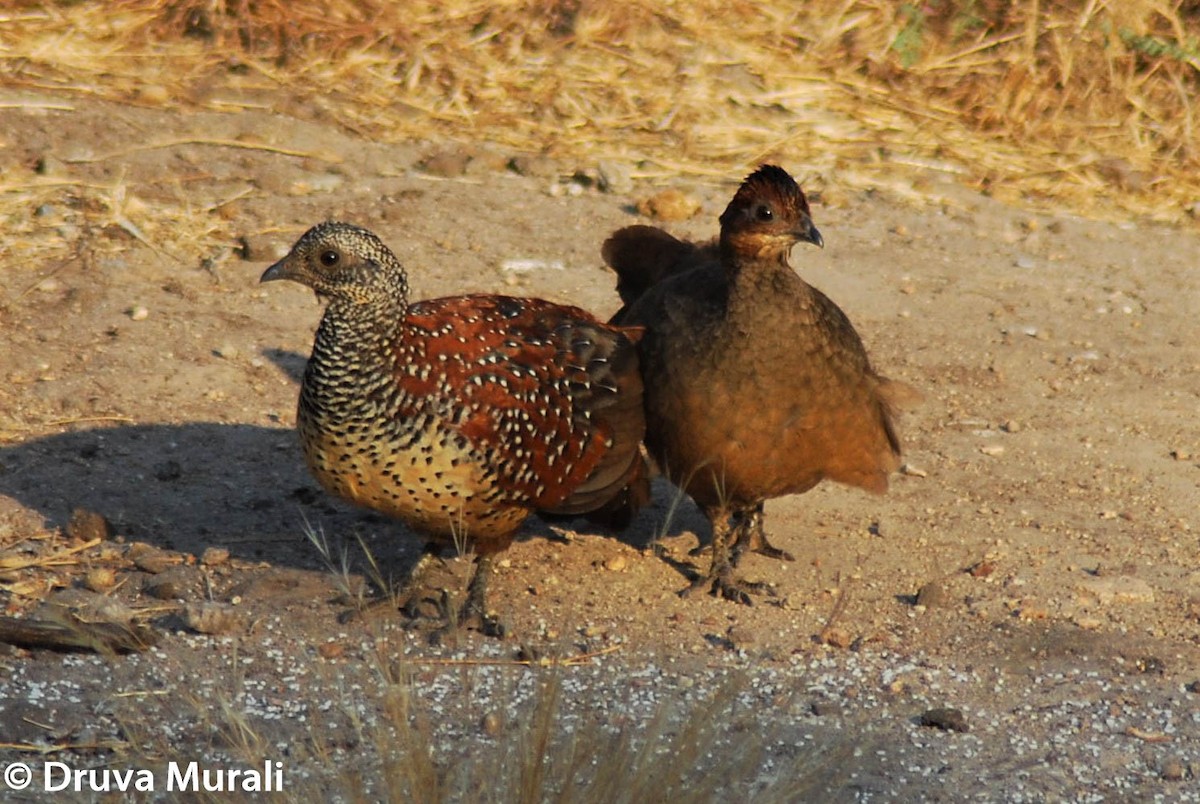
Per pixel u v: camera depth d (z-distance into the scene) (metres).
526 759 11.59
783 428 14.74
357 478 14.00
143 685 13.34
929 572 16.27
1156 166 28.30
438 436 13.82
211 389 19.14
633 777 11.56
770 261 14.54
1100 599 15.70
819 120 28.50
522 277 22.34
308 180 24.50
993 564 16.42
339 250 13.49
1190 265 24.97
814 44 30.53
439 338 14.11
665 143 27.16
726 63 29.58
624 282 17.56
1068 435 19.62
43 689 13.13
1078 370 21.38
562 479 14.71
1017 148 28.58
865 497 17.95
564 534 16.80
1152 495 18.20
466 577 15.70
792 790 11.52
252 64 27.53
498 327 14.70
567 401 14.66
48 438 17.77
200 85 26.67
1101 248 25.31
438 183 25.00
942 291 23.34
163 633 14.23
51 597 14.79
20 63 26.39
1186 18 31.20
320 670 13.45
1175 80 30.14
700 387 14.73
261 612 14.78
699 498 15.50
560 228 24.00
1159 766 12.84
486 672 13.88
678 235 23.80
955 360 21.38
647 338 15.40
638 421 15.29
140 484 17.09
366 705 13.15
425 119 26.98
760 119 28.30
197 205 23.39
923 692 13.92
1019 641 14.89
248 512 16.80
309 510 16.95
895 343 21.69
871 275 23.64
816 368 14.64
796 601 15.59
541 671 12.88
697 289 15.24
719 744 12.64
